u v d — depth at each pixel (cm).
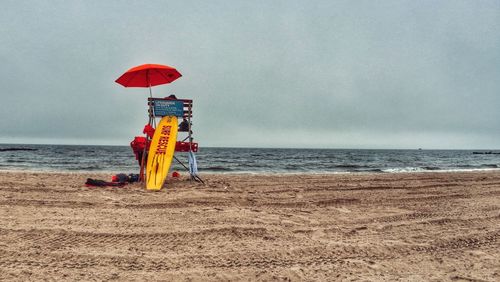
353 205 786
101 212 640
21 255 409
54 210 644
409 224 607
